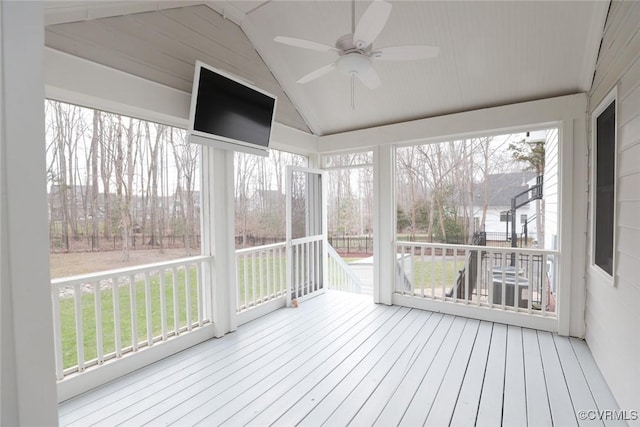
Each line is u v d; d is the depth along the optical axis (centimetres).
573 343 321
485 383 252
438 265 510
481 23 307
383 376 264
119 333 268
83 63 235
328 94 439
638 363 188
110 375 258
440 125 402
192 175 337
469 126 384
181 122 313
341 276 577
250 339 339
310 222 495
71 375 240
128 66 264
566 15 279
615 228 228
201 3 323
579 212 327
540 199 436
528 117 349
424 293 476
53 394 73
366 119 457
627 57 211
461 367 277
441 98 393
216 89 305
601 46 277
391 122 444
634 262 196
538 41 305
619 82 224
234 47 363
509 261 444
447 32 323
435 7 306
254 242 473
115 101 254
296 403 229
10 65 66
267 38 386
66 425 206
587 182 322
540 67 325
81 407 225
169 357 299
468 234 477
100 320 256
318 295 502
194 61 318
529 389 243
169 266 303
